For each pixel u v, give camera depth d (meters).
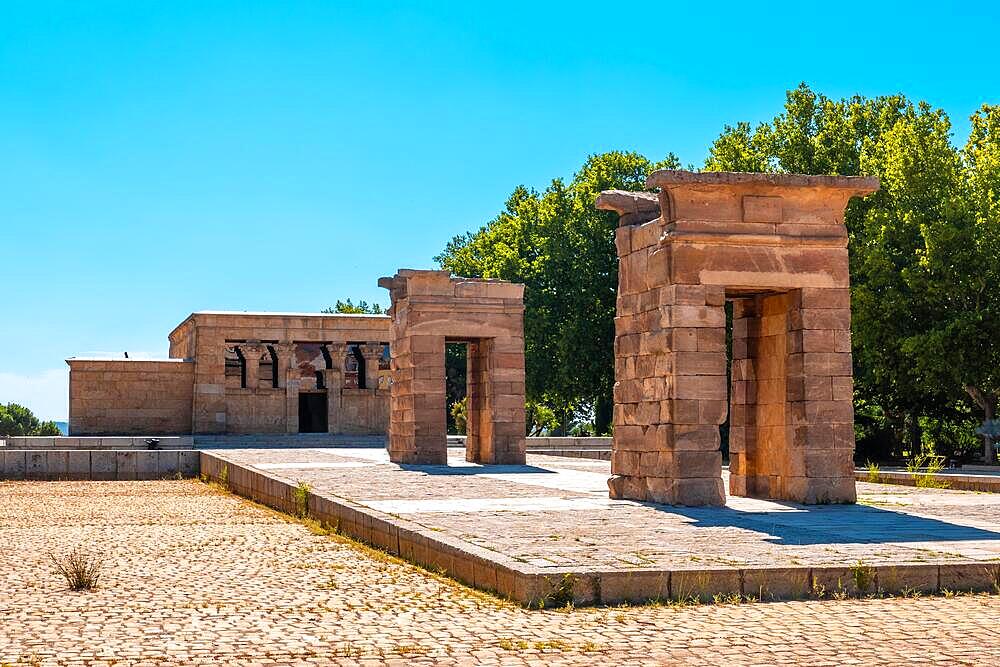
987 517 18.77
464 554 14.30
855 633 11.10
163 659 10.19
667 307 21.42
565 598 12.48
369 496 22.25
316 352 55.62
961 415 54.12
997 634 11.07
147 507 26.92
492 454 36.81
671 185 21.27
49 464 38.19
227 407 53.62
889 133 51.97
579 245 66.38
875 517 18.78
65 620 12.04
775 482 22.77
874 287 48.19
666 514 19.08
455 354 84.94
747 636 10.97
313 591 13.84
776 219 21.84
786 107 58.19
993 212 47.03
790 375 22.14
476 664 9.98
